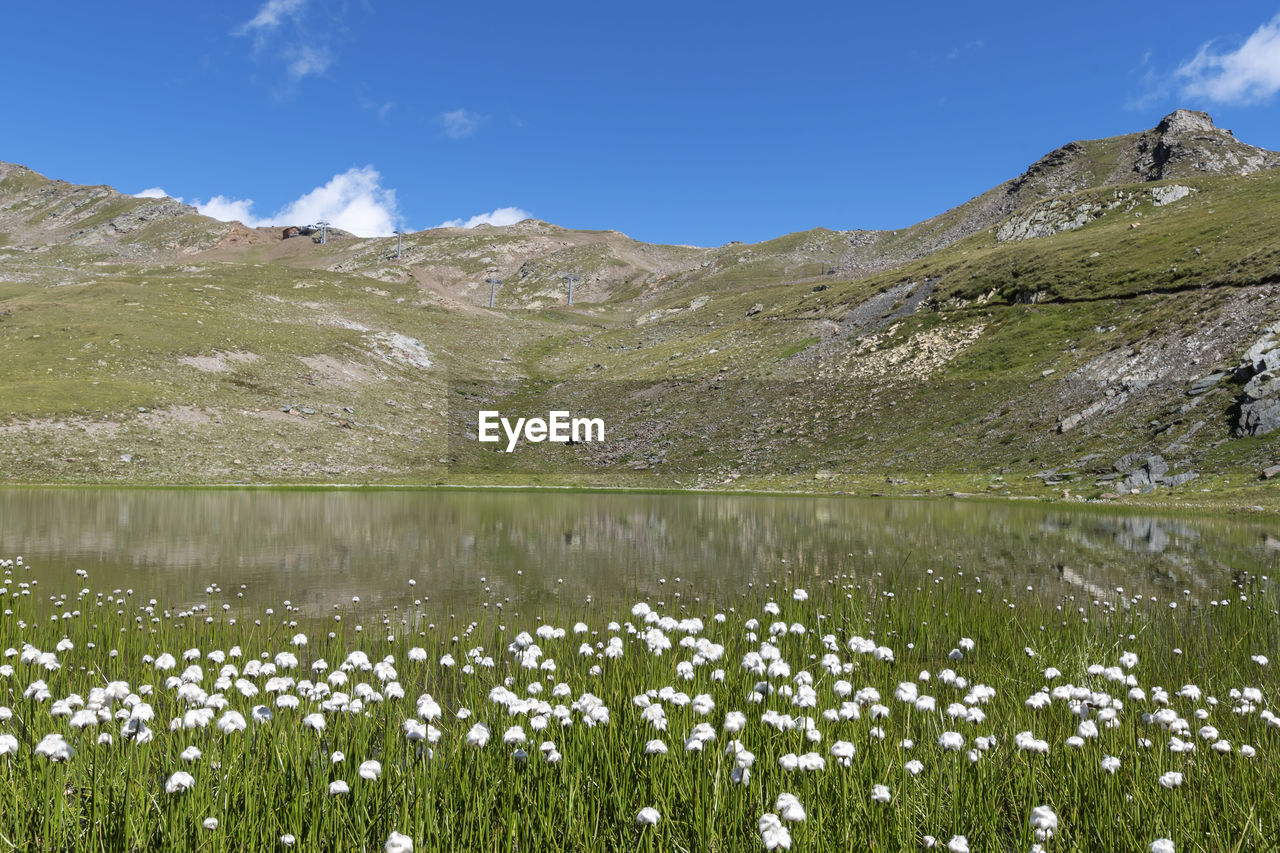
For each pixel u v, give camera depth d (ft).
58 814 21.67
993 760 27.71
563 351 522.88
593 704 25.11
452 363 457.68
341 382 368.89
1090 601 68.74
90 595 67.21
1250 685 40.96
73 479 224.74
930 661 47.80
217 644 49.73
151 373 305.73
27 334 318.65
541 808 24.07
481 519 158.51
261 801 23.79
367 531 131.23
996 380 300.81
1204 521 153.28
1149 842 23.13
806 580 81.41
